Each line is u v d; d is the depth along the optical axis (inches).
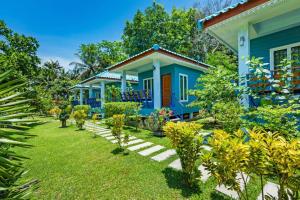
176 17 932.6
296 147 53.5
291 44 235.9
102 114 584.4
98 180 132.6
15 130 52.2
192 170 115.3
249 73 183.2
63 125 438.6
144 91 401.1
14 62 470.0
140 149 200.4
